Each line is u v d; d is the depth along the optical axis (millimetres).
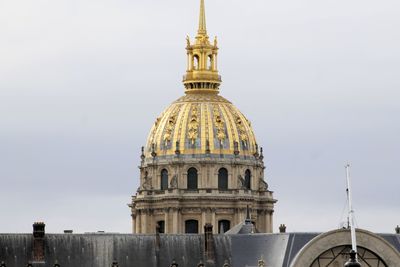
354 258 182875
